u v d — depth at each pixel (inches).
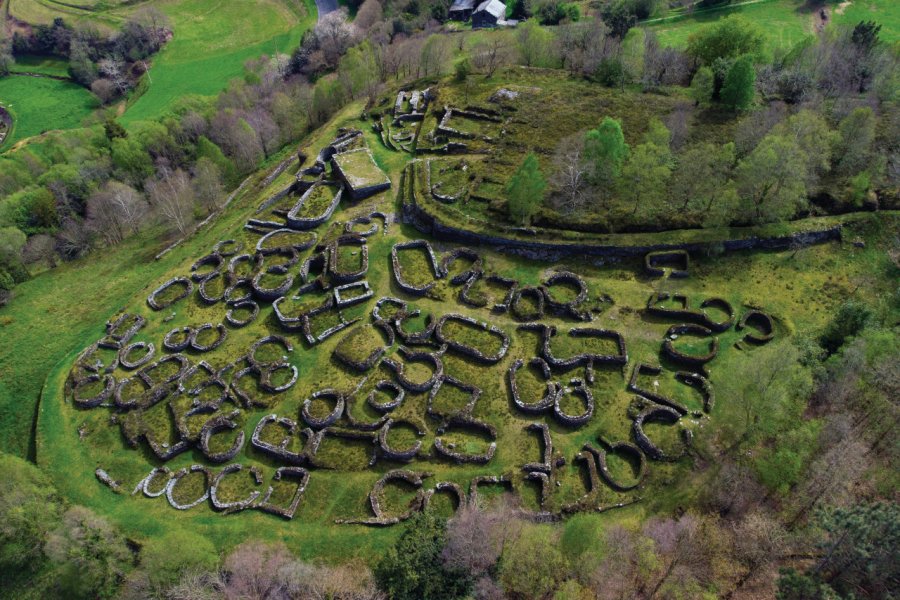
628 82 3895.2
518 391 2330.2
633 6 4992.6
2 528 2004.2
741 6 4921.3
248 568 1822.1
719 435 2135.8
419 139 3661.4
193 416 2380.7
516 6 5580.7
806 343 2261.3
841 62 3533.5
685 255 2721.5
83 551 1918.1
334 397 2367.1
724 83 3410.4
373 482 2127.2
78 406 2484.0
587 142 2938.0
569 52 4220.0
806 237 2746.1
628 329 2529.5
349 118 4151.1
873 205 2805.1
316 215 3211.1
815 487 1884.8
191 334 2689.5
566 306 2598.4
